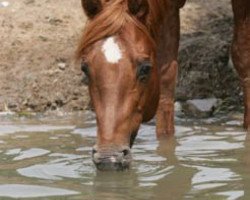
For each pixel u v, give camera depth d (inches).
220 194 255.4
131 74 275.9
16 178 279.1
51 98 426.0
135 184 267.1
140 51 281.6
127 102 274.5
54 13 512.4
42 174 284.2
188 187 263.9
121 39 280.2
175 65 355.3
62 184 269.3
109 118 270.4
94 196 253.6
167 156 311.0
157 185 266.2
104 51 276.4
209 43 462.6
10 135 357.7
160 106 353.1
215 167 291.7
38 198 253.3
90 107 422.3
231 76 435.8
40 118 402.3
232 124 381.4
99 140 270.8
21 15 507.8
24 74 444.1
